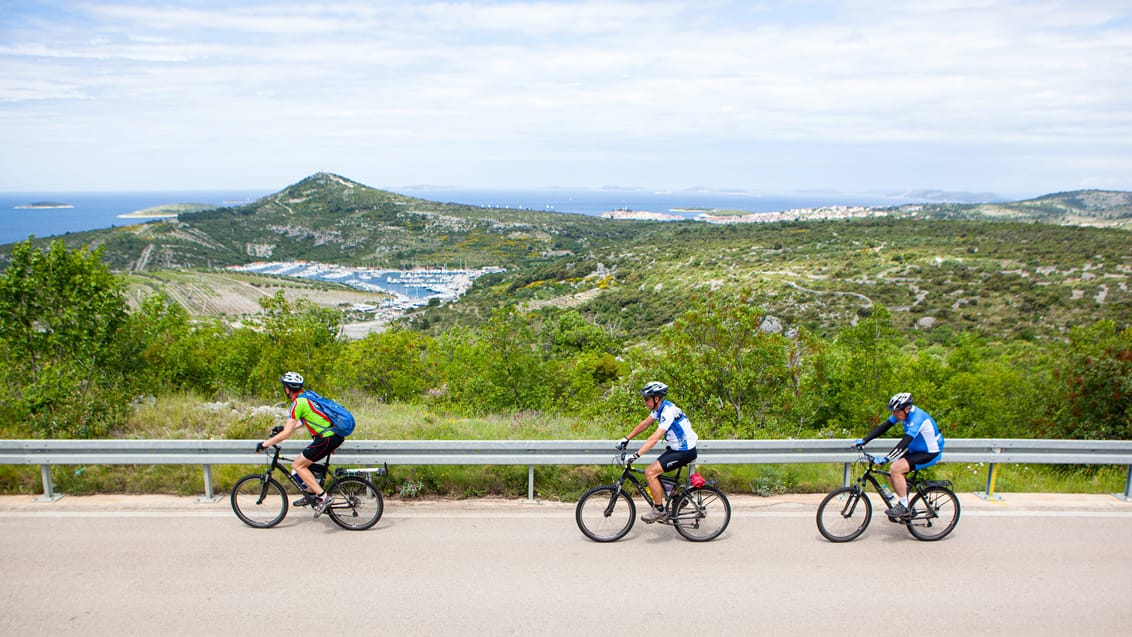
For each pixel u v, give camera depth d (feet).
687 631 14.11
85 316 32.32
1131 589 16.56
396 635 13.73
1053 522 21.11
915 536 19.66
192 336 48.93
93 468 22.39
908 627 14.48
